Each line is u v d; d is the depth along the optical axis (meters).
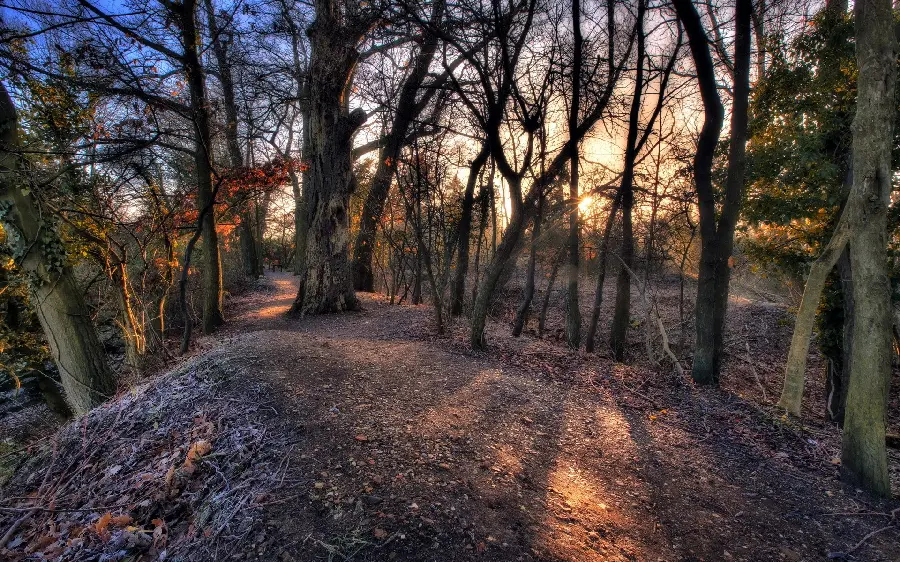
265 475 2.97
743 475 3.95
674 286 18.08
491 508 2.91
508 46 6.57
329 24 10.06
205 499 2.87
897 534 3.15
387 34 7.30
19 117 7.00
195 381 4.68
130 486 3.18
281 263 43.41
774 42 7.45
